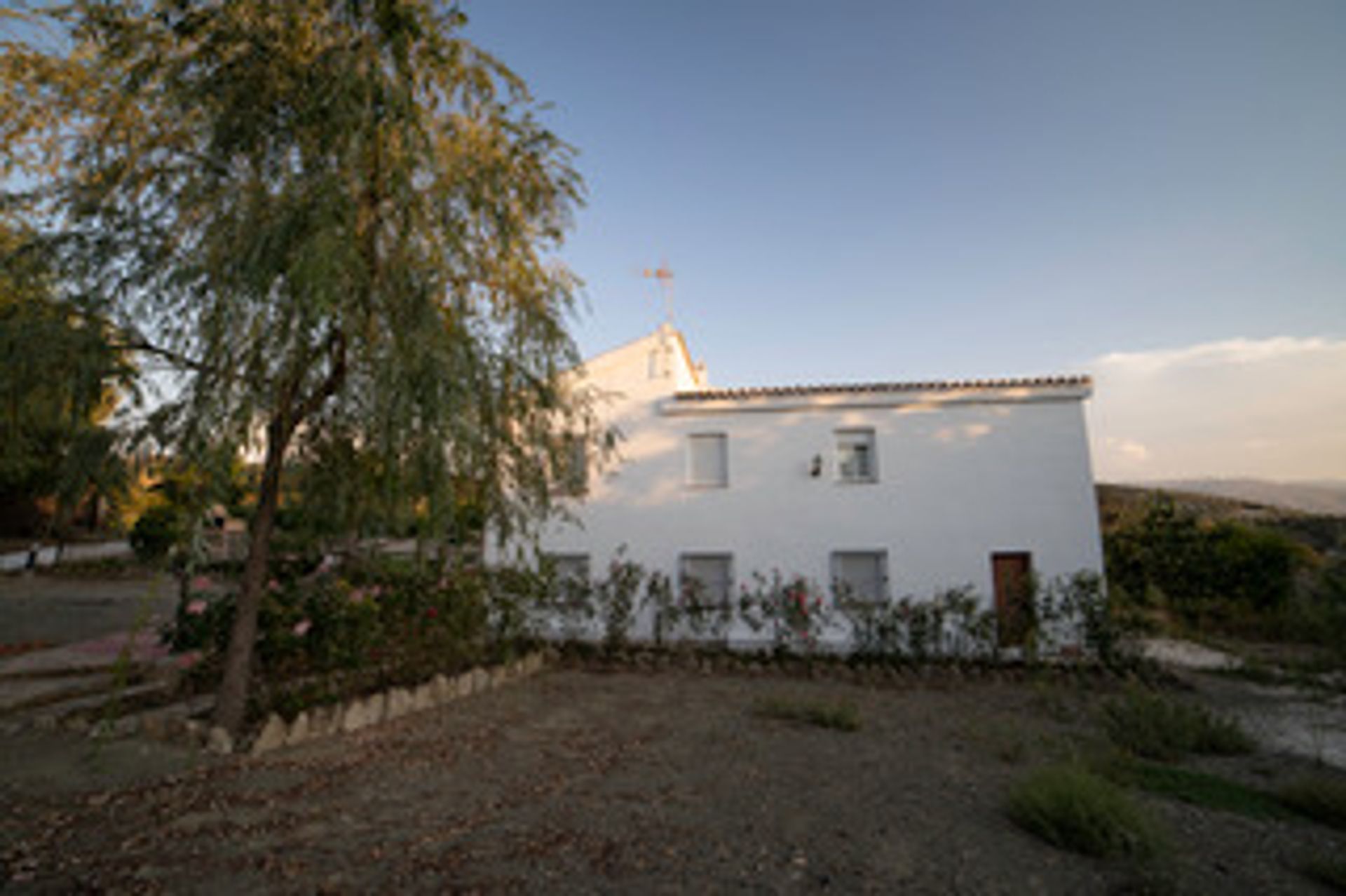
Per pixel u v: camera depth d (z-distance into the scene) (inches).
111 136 219.9
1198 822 184.9
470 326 242.4
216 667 310.2
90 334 193.2
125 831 163.0
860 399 490.3
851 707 301.3
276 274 186.9
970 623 409.4
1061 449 467.5
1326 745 272.2
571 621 461.4
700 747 250.2
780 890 140.5
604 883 141.6
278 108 226.5
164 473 201.6
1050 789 179.3
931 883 145.0
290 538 329.1
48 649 391.9
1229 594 587.8
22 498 778.2
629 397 524.4
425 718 281.1
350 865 147.7
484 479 259.1
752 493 497.7
